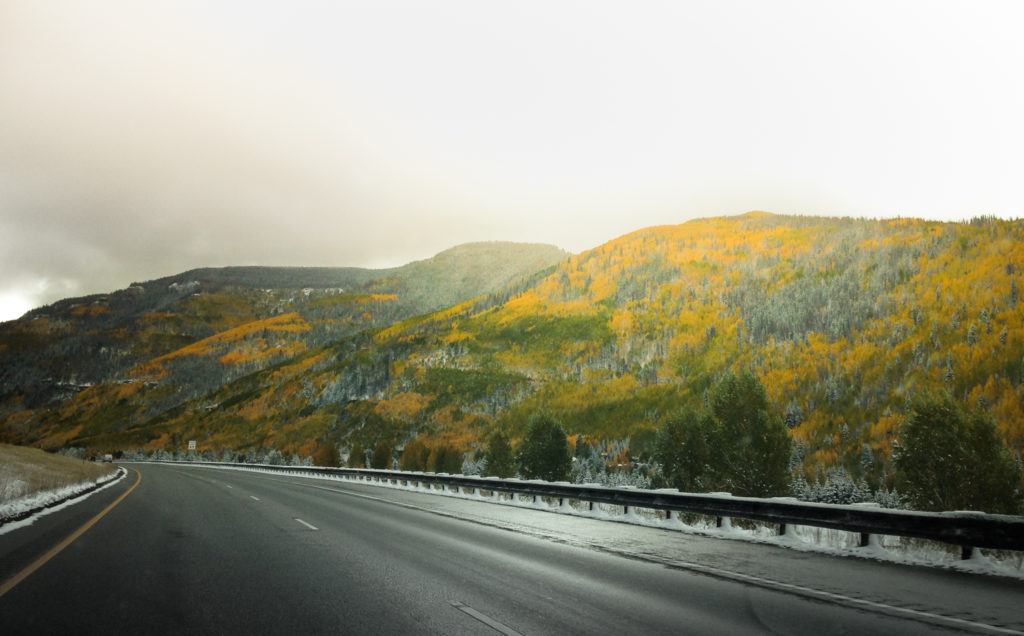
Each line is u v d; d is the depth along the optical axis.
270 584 7.52
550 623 5.76
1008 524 8.12
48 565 8.78
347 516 16.19
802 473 113.69
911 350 173.38
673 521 14.45
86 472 38.78
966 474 31.94
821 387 173.12
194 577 7.94
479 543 11.27
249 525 13.97
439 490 28.09
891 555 9.59
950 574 8.28
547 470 54.47
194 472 50.44
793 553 10.13
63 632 5.45
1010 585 7.54
